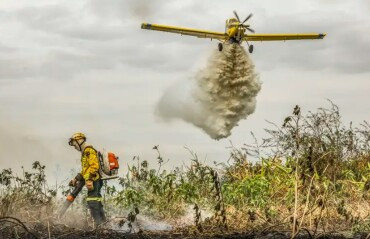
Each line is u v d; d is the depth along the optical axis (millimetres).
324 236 8203
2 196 9938
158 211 10680
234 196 10789
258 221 9281
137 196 10562
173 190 11125
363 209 9906
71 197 10062
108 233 8805
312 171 8359
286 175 11375
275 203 10477
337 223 9148
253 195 10617
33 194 10188
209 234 8633
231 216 9711
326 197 8930
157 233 8867
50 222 9375
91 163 9891
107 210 10703
